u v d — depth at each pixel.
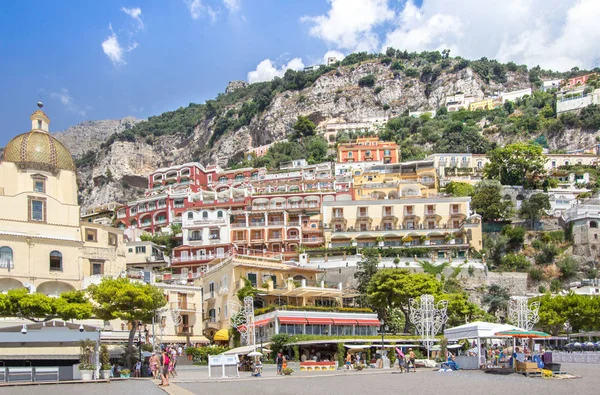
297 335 75.19
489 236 139.50
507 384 47.72
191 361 75.69
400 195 158.88
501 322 106.62
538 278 123.62
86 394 40.06
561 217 140.75
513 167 172.88
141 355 63.31
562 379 51.34
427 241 138.75
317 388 45.22
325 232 142.62
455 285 114.56
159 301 68.50
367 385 47.41
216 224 145.25
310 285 101.62
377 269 104.50
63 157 87.25
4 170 82.38
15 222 80.31
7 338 49.97
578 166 188.62
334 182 176.50
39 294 63.69
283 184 180.38
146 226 167.12
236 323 83.12
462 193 157.38
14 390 42.53
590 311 95.06
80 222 89.38
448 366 62.47
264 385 47.44
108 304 66.06
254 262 95.06
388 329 92.88
